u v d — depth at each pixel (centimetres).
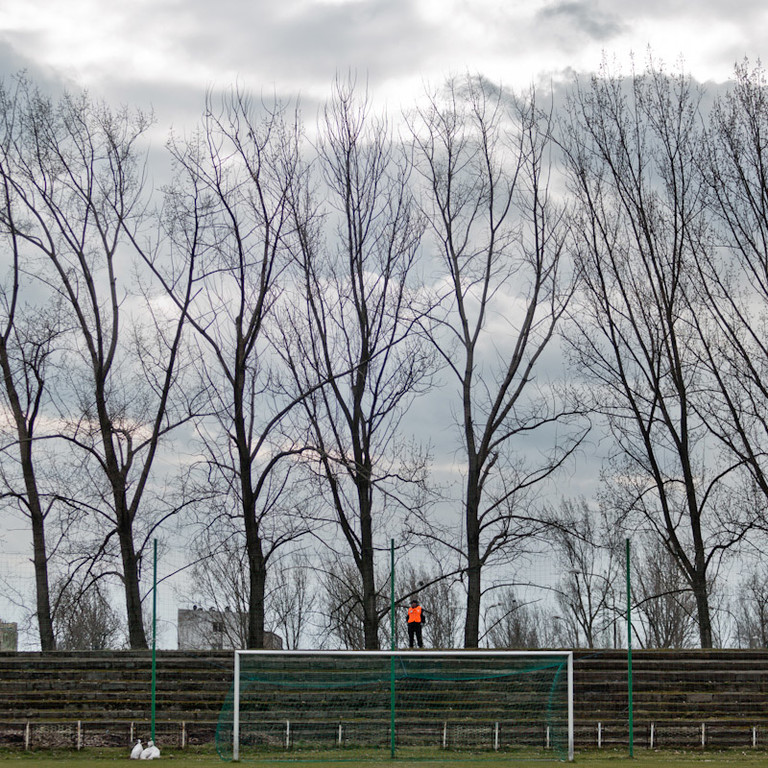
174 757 2603
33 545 4006
